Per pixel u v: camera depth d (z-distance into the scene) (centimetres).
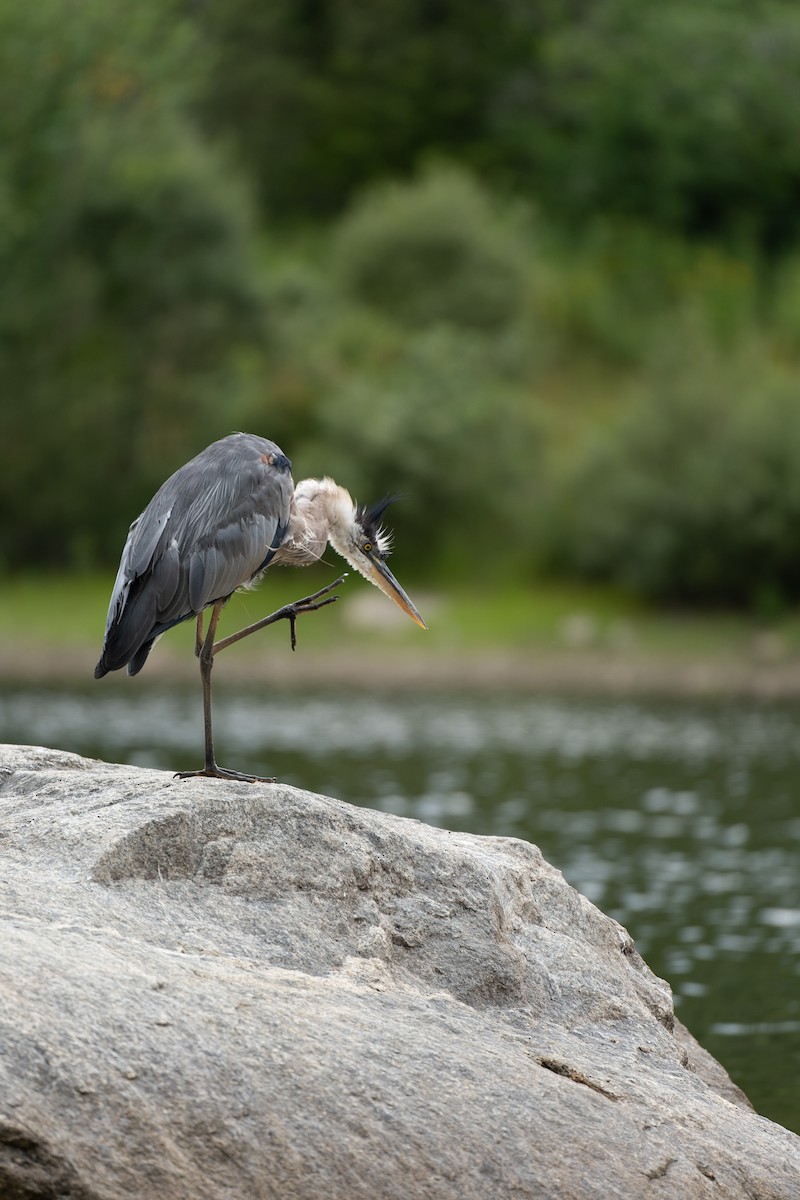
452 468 4284
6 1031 548
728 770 2433
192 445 4481
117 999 580
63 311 4359
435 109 6869
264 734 2747
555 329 5669
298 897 703
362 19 6869
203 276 4428
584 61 6888
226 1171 549
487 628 3928
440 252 5216
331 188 6781
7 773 773
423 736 2770
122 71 4481
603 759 2534
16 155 4316
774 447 3941
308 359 4631
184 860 697
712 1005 1193
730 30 6894
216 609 773
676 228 6625
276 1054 586
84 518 4400
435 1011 666
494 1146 591
